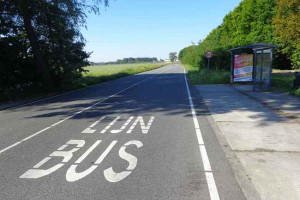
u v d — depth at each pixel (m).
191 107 11.47
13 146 6.60
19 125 8.94
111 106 12.27
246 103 11.81
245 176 4.65
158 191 4.20
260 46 15.92
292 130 7.30
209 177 4.64
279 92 14.91
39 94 18.34
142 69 55.53
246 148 6.01
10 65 17.45
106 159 5.56
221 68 30.19
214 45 35.56
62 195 4.13
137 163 5.32
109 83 26.50
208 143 6.52
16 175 4.88
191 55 54.72
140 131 7.74
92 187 4.36
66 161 5.50
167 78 30.66
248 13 42.34
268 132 7.19
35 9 17.98
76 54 21.48
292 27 21.34
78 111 11.20
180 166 5.14
